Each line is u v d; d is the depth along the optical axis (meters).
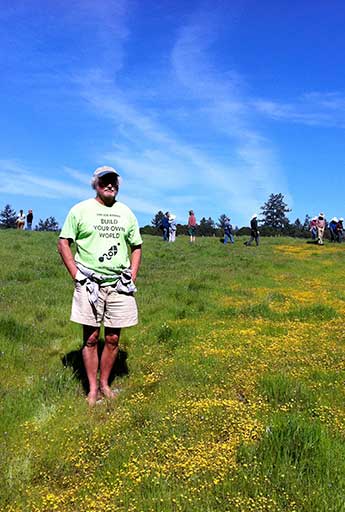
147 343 8.31
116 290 5.94
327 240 39.06
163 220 34.44
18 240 25.22
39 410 5.52
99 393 6.13
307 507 3.63
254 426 4.82
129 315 6.00
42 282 13.38
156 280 15.19
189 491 3.84
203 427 4.90
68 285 13.14
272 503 3.67
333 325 9.66
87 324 5.82
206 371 6.64
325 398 5.73
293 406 5.51
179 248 28.22
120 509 3.66
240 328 9.27
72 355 7.46
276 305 11.86
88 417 5.34
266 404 5.48
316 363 7.01
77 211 5.84
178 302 11.81
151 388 6.12
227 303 11.91
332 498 3.71
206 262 21.12
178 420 5.05
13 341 7.97
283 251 28.36
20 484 4.08
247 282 15.47
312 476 4.00
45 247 23.02
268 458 4.23
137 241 6.25
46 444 4.70
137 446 4.54
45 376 6.54
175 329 8.80
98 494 3.85
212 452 4.36
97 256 5.84
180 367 6.79
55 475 4.24
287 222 143.38
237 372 6.54
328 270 19.73
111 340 6.05
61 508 3.73
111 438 4.77
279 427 4.62
